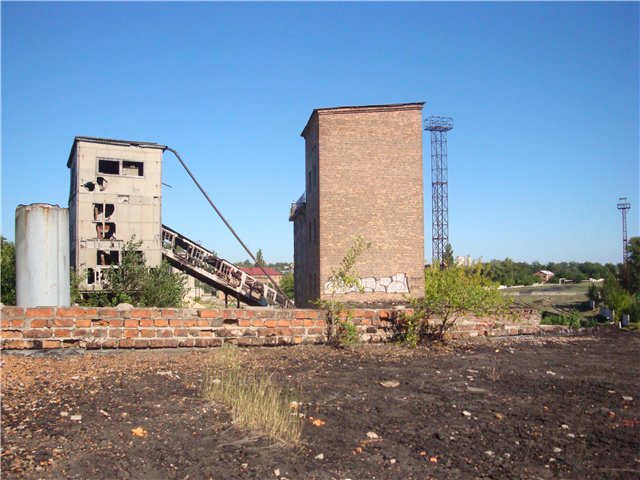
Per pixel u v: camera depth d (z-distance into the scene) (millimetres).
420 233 32406
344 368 6816
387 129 32781
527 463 3789
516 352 8438
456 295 8633
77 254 30391
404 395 5551
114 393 5188
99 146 31484
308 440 4137
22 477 3311
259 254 101188
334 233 31672
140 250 30062
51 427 4168
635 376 6730
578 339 9961
